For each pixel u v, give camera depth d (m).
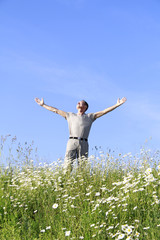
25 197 5.60
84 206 4.93
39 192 5.79
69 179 6.07
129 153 6.50
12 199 5.56
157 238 3.47
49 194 5.52
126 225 3.77
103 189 5.04
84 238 3.88
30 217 5.09
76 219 4.51
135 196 4.49
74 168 6.71
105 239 3.85
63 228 4.10
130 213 4.25
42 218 4.89
